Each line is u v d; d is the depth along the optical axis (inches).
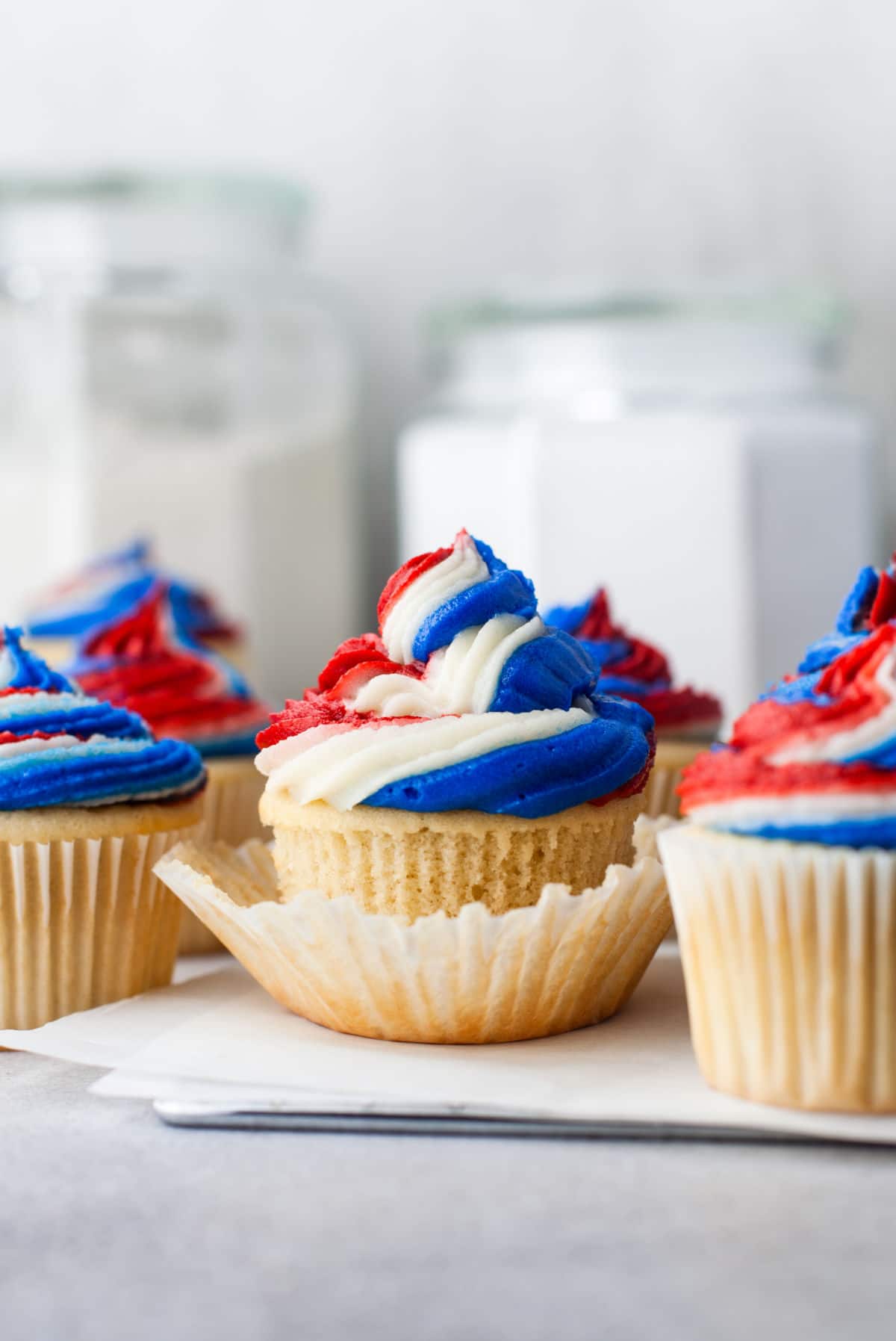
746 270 47.9
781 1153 20.3
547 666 22.8
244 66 50.6
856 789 20.4
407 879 22.5
